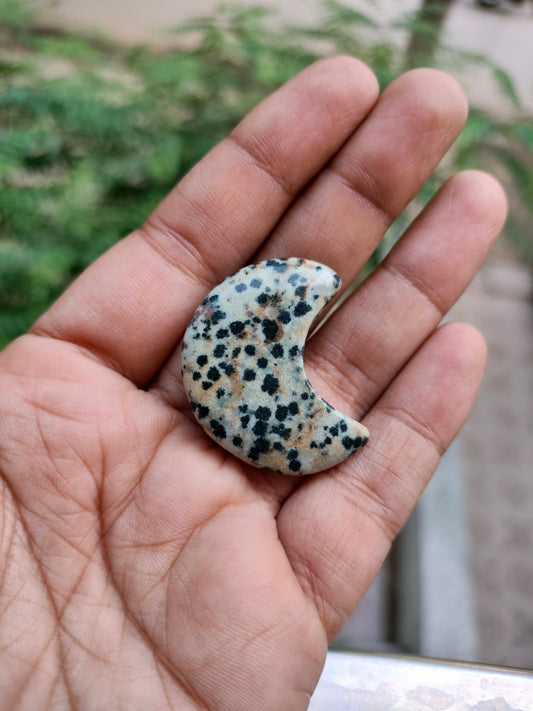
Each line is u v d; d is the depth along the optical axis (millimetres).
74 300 116
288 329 114
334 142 120
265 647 91
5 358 110
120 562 99
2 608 96
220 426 111
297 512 109
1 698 92
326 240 125
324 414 111
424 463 114
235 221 121
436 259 121
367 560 107
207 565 96
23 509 101
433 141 119
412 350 123
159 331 119
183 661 91
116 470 104
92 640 95
